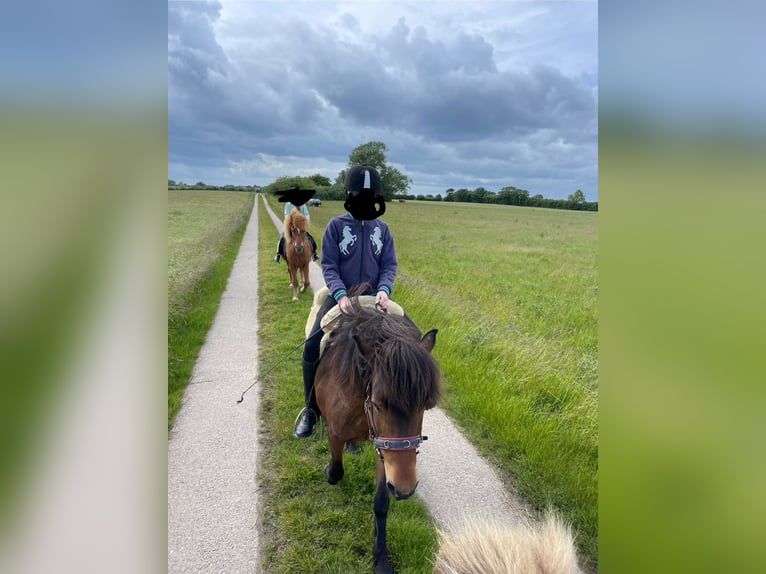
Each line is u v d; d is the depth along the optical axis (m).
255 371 5.17
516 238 22.94
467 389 4.51
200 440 3.76
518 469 3.42
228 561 2.56
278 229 22.09
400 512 2.94
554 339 6.22
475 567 1.82
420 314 6.68
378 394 2.00
